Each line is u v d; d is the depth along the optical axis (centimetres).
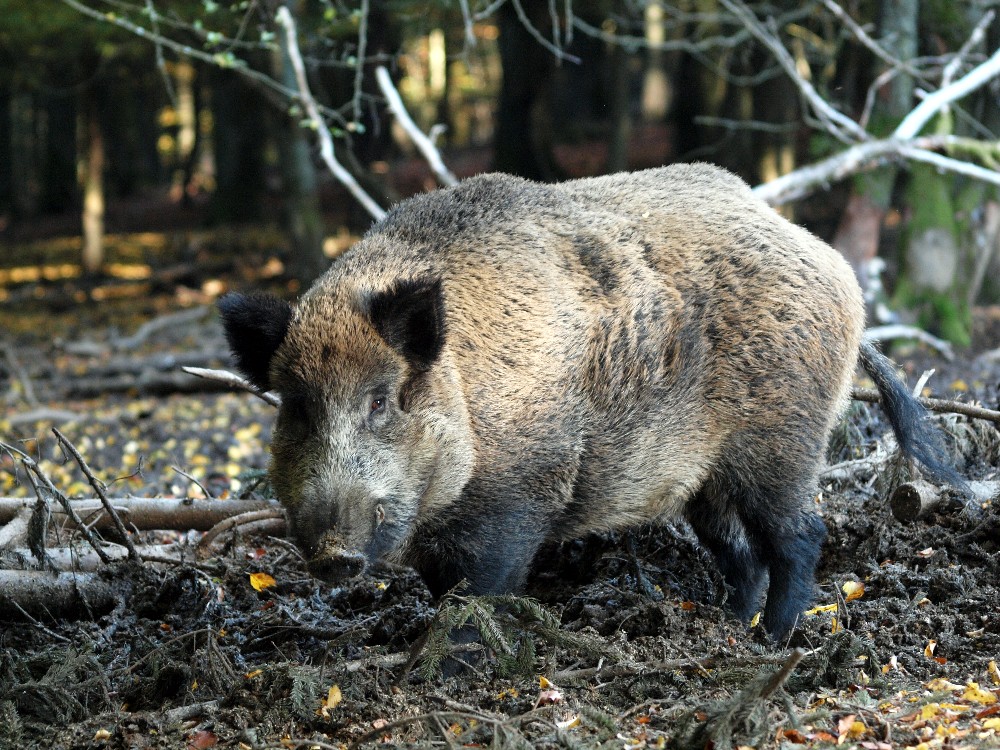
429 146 1309
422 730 507
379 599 701
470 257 604
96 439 1438
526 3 2580
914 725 487
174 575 696
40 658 608
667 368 633
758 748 471
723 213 657
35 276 3322
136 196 5291
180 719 545
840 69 2342
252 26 1834
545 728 498
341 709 534
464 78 4569
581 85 5041
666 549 734
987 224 1731
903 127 1338
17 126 5175
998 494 721
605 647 548
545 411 599
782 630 644
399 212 635
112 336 2209
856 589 662
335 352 541
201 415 1561
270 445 567
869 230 1714
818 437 658
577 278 621
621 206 659
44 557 668
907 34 1645
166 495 1051
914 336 1653
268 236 3609
